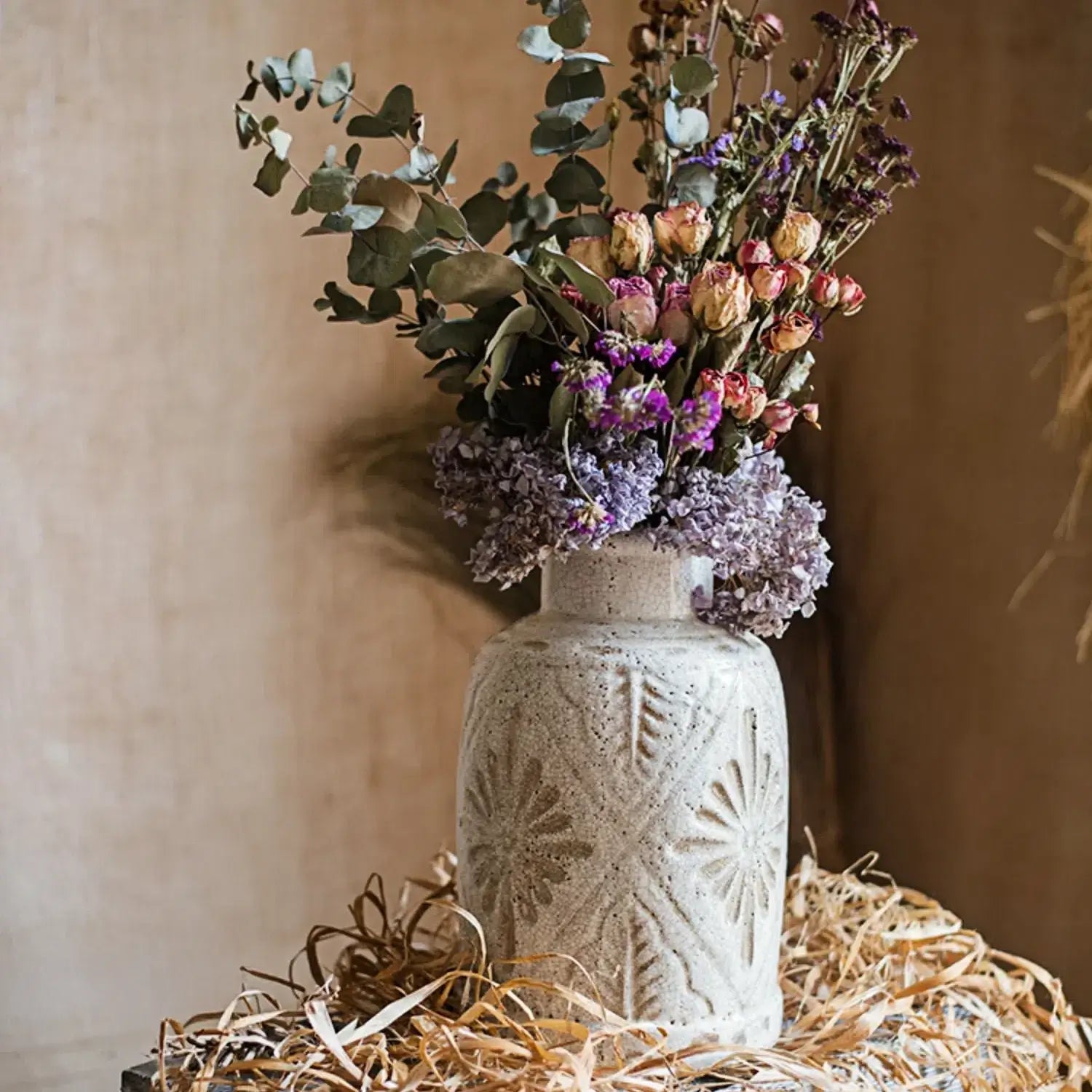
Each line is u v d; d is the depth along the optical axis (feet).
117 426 3.72
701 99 3.38
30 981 3.64
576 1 2.88
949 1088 2.94
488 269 2.73
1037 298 3.82
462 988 3.11
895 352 4.29
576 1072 2.49
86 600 3.69
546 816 2.86
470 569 4.30
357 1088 2.60
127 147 3.70
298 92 3.93
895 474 4.30
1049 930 3.85
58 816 3.67
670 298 2.78
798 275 2.76
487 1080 2.64
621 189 4.54
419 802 4.23
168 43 3.75
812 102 2.98
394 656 4.17
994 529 3.98
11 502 3.59
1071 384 3.71
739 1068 2.86
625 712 2.82
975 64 3.99
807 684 4.65
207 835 3.88
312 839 4.05
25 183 3.58
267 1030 3.11
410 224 2.86
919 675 4.23
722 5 3.13
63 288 3.64
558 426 2.78
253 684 3.94
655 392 2.63
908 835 4.29
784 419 2.84
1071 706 3.77
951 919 3.63
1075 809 3.77
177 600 3.82
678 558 2.97
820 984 3.46
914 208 4.20
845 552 4.50
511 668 2.94
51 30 3.60
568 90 3.02
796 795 4.68
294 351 3.96
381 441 4.11
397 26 4.08
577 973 2.86
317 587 4.02
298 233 3.96
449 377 3.14
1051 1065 3.18
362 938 3.45
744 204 3.05
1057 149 3.76
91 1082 3.71
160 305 3.76
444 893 3.77
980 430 4.01
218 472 3.86
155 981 3.81
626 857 2.82
